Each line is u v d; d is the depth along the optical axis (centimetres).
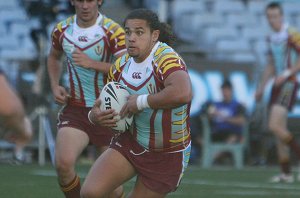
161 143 1570
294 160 4422
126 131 1603
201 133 4247
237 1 5694
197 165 4278
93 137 1934
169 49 1553
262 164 4266
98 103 1564
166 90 1494
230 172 3809
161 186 1572
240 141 4172
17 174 3412
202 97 4284
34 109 4062
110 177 1558
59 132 1925
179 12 5525
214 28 5428
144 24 1534
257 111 4266
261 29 5519
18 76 4162
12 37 5091
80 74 1945
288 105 3391
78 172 3559
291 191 2941
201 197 2655
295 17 5672
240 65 4372
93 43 1952
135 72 1565
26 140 930
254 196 2731
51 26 4231
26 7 4334
